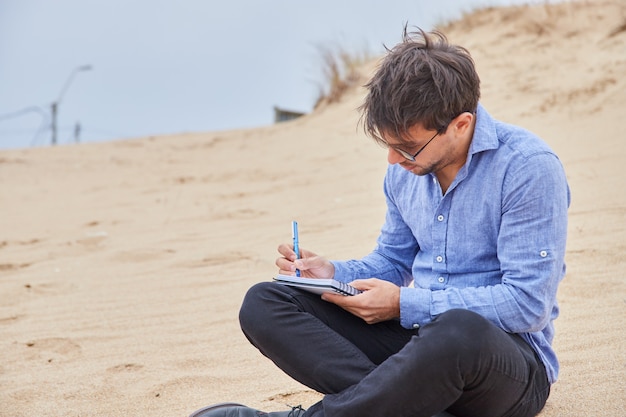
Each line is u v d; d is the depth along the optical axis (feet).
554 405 9.09
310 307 8.48
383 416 7.50
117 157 35.88
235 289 15.30
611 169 19.90
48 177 32.17
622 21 32.40
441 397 7.36
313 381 8.07
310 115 40.86
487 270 8.50
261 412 8.36
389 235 9.56
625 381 9.48
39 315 14.55
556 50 32.83
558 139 23.89
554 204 8.00
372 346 8.61
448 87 7.79
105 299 15.28
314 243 17.95
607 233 15.39
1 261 18.99
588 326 11.39
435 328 7.39
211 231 20.44
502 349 7.47
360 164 27.48
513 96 29.48
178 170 31.24
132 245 19.63
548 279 7.97
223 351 12.13
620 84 27.55
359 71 41.96
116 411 10.21
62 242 20.77
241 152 33.83
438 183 8.63
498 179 8.21
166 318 13.89
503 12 38.09
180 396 10.54
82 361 12.09
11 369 11.92
